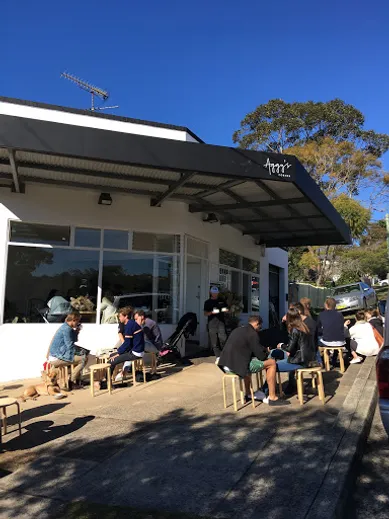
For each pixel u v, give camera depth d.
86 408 6.34
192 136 9.88
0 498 3.75
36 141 6.34
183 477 4.02
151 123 9.38
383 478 4.32
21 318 8.94
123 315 8.15
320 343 8.76
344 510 3.64
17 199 8.99
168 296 10.27
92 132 6.63
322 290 28.47
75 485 3.94
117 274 9.84
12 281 8.91
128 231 9.95
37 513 3.48
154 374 8.47
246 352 6.08
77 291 9.46
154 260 10.20
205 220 11.26
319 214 10.85
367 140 39.28
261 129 38.56
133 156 6.82
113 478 4.06
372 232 46.03
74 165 7.61
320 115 38.19
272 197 9.27
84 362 7.94
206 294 11.52
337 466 4.11
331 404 6.18
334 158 38.22
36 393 7.00
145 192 9.38
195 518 3.35
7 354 8.70
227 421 5.51
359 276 38.94
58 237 9.40
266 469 4.11
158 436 5.05
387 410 3.89
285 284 19.86
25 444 4.96
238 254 13.73
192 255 10.97
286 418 5.56
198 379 8.12
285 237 14.94
